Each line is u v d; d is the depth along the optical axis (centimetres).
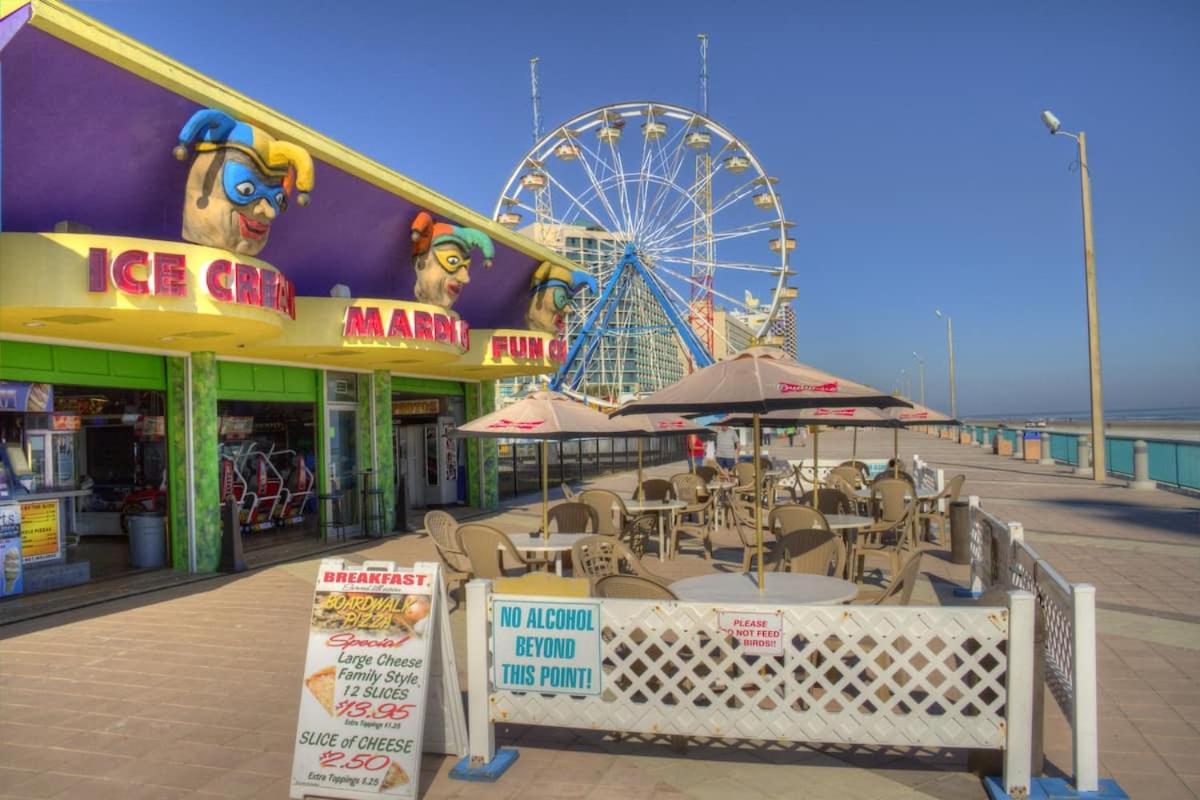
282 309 976
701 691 450
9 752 516
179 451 1143
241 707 592
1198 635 716
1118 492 1942
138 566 1159
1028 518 1487
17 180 841
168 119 905
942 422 1292
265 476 1407
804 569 741
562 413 855
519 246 1769
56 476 1076
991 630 426
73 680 661
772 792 440
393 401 1927
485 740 469
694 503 1453
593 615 459
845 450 4150
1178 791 431
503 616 470
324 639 462
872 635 436
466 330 1385
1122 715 539
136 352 1102
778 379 548
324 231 1252
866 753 490
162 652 739
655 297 3628
